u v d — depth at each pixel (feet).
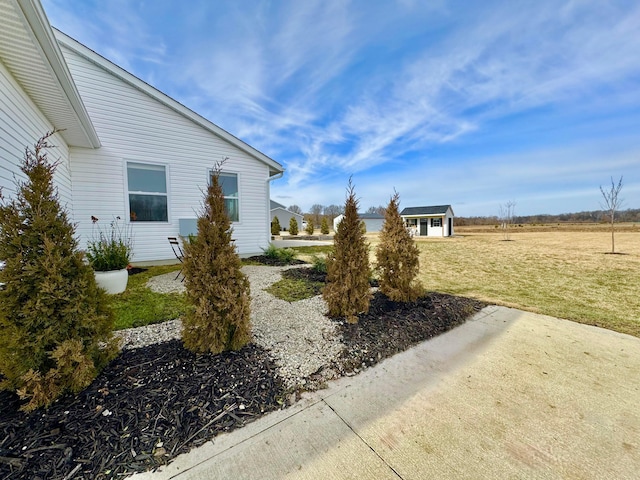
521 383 7.13
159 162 22.12
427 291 15.75
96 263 13.88
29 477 4.16
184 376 6.74
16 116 11.23
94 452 4.65
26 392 5.52
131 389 6.16
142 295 13.80
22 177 11.71
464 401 6.41
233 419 5.65
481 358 8.45
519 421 5.75
